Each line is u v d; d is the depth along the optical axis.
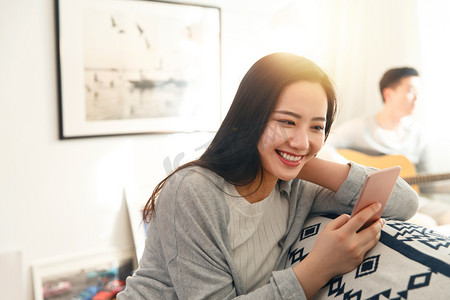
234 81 2.41
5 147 1.95
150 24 2.15
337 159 2.11
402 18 2.55
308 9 2.61
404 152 2.53
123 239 2.24
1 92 1.91
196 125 2.32
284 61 0.68
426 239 0.66
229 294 0.69
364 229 0.68
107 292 2.20
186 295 0.68
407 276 0.60
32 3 1.92
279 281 0.66
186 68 2.27
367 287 0.63
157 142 2.25
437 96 2.57
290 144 0.67
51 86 2.00
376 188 0.66
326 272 0.66
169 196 0.72
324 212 0.87
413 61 2.55
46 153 2.03
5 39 1.89
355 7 2.63
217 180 0.73
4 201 1.97
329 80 0.70
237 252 0.76
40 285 2.05
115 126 2.14
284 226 0.83
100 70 2.07
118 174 2.19
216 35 2.32
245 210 0.76
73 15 1.98
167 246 0.72
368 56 2.64
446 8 2.56
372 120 2.53
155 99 2.21
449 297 0.54
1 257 1.98
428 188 2.44
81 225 2.14
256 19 2.44
